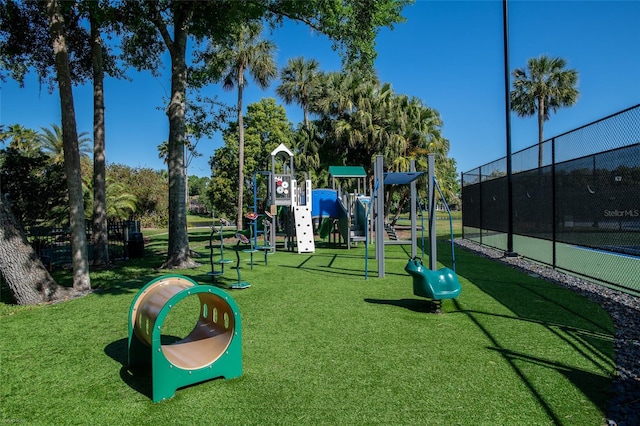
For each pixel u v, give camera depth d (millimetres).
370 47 11281
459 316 5387
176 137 10477
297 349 4258
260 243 17984
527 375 3512
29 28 10102
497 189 12477
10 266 6574
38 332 5098
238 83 24891
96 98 11164
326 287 7535
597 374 3518
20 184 12398
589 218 7180
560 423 2752
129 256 13203
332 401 3121
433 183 7289
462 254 12336
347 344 4383
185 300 6633
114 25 10602
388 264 10609
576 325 4914
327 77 27266
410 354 4051
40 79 11406
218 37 11664
